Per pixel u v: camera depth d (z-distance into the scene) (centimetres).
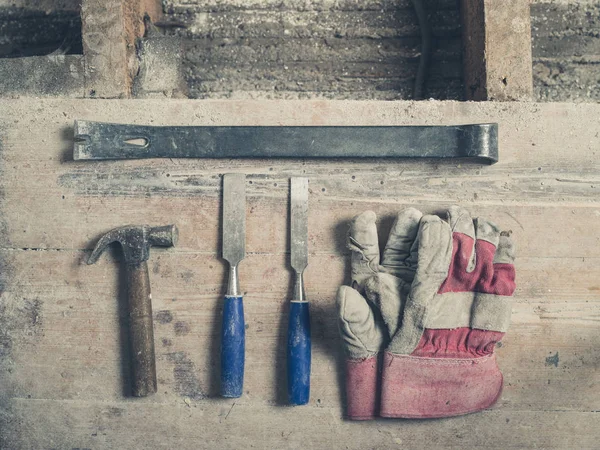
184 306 172
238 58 201
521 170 173
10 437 171
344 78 200
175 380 171
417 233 163
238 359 164
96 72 175
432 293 157
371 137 170
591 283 172
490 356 164
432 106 174
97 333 173
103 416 171
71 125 175
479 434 169
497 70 173
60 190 175
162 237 166
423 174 173
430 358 161
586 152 173
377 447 169
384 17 200
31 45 200
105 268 173
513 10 172
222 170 174
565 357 171
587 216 173
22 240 174
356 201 173
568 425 169
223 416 171
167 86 184
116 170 175
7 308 174
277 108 175
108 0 174
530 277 172
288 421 170
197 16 201
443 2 199
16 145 175
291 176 174
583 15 199
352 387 164
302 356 163
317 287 172
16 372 172
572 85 200
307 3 200
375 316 164
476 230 166
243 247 170
